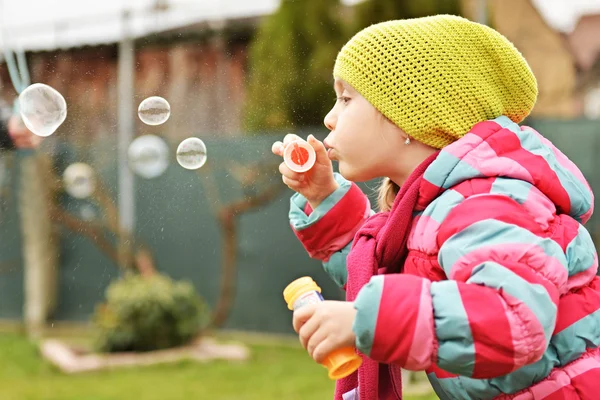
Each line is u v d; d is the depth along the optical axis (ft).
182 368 18.33
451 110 4.33
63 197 24.16
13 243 25.66
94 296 25.34
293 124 20.12
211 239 23.29
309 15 20.58
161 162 16.24
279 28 20.83
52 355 19.31
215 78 21.08
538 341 3.44
